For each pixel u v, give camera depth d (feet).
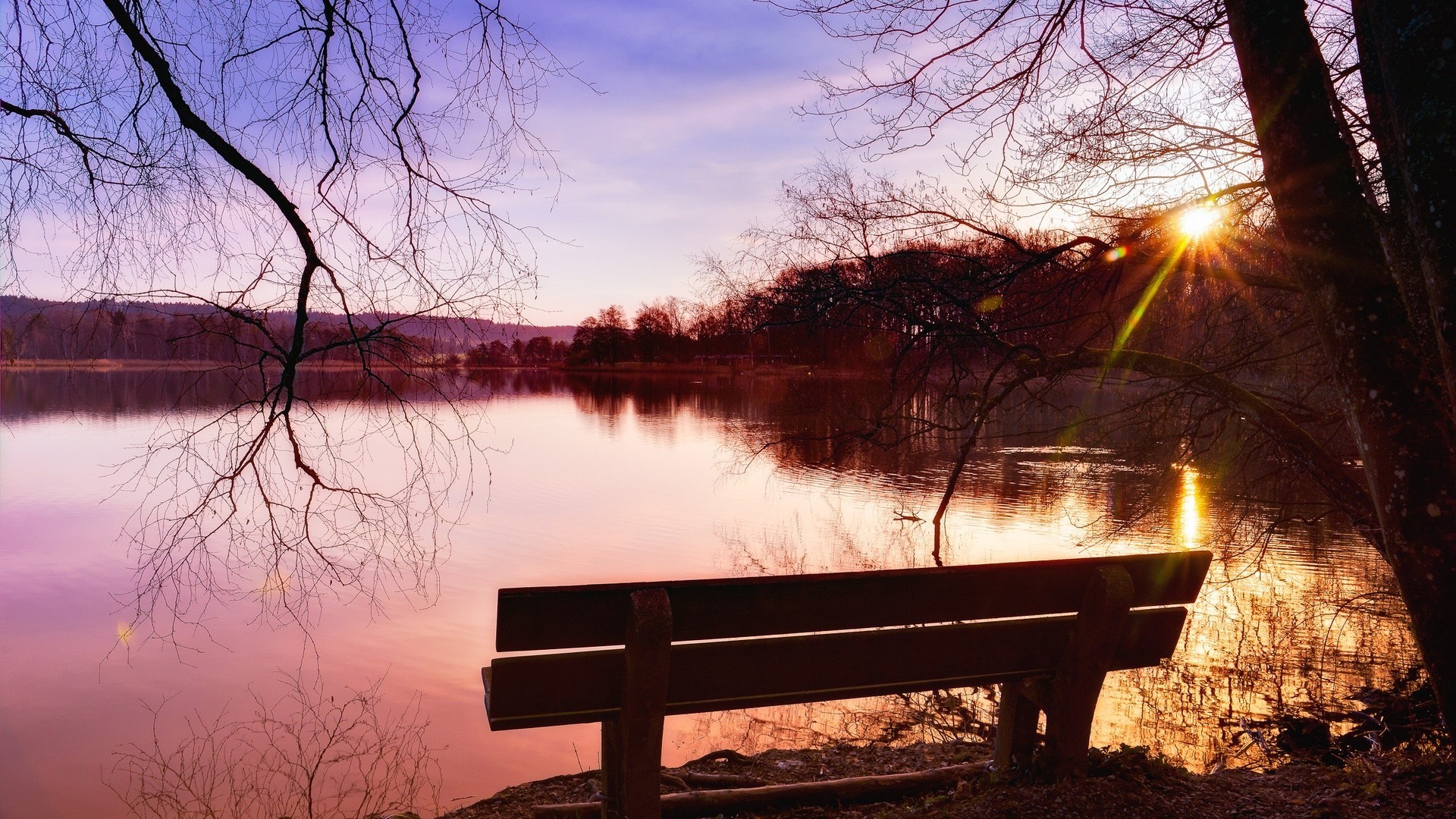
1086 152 17.48
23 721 24.84
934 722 22.72
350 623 35.32
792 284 18.48
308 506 16.22
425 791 19.70
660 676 9.53
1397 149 8.57
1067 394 20.93
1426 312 9.74
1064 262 17.13
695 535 56.54
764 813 12.87
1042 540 49.57
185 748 22.59
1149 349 21.39
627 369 406.62
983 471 75.82
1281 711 22.43
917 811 12.12
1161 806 11.32
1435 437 9.00
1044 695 12.10
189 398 14.69
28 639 33.35
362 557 43.37
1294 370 20.72
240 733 23.76
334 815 18.21
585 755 22.12
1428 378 9.21
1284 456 20.06
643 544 53.42
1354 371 9.42
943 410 18.33
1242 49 10.17
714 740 21.79
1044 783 11.95
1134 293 18.69
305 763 21.39
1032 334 18.39
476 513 63.87
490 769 21.17
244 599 37.37
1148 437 22.85
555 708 10.03
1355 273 9.43
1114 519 47.98
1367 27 9.95
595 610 9.77
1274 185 10.03
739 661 10.52
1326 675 25.27
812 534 55.52
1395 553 9.23
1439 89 7.69
